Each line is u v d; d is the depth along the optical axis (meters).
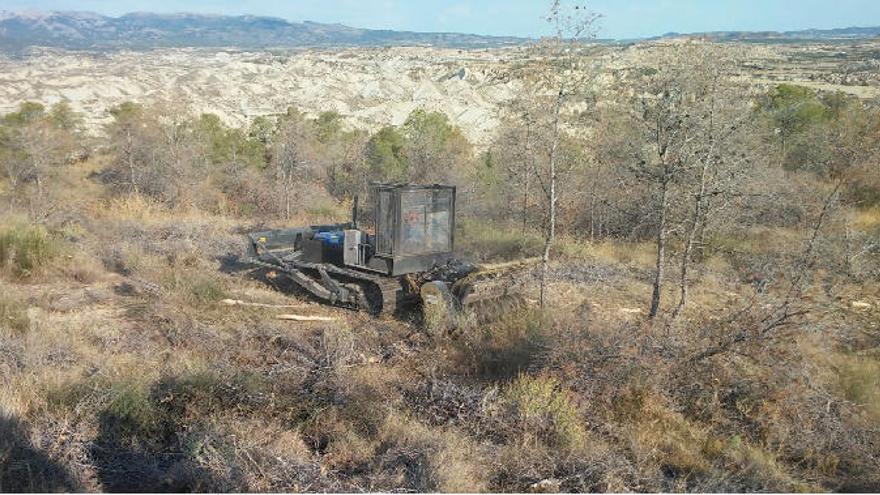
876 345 8.30
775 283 9.03
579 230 14.39
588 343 6.88
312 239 10.81
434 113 22.62
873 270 10.38
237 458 5.11
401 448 5.48
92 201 17.55
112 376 6.29
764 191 9.30
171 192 17.95
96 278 10.45
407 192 9.27
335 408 6.12
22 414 5.55
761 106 9.79
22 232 10.88
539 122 9.23
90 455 5.27
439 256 9.81
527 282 9.69
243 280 10.96
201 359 7.17
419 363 7.52
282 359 7.36
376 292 9.34
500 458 5.49
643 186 10.23
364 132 24.58
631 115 8.43
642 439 5.87
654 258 12.71
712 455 5.81
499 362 7.34
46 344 7.02
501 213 16.08
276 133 22.30
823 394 6.55
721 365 6.82
